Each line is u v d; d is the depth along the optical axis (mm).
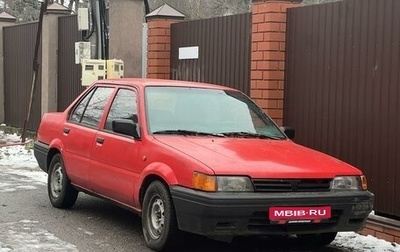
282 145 6844
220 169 5770
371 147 7875
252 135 7137
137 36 13719
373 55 7867
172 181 6039
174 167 6098
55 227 7379
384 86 7699
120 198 7023
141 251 6406
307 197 5930
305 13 8992
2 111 19609
